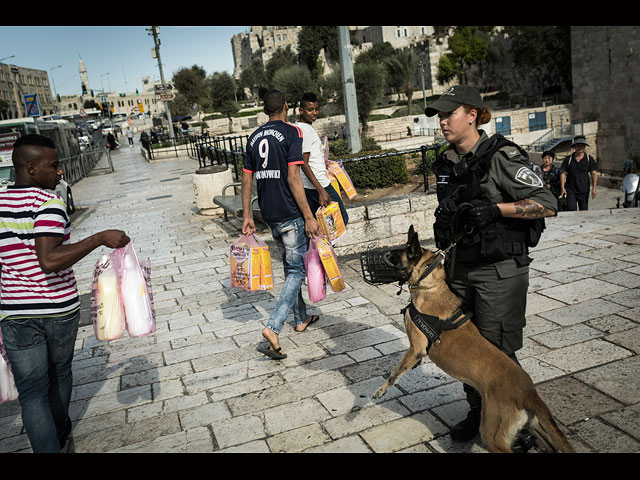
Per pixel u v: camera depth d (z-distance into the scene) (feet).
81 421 11.19
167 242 28.19
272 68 258.57
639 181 33.19
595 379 10.65
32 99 63.93
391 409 10.42
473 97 8.21
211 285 20.21
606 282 15.87
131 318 10.14
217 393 11.87
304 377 12.16
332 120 149.38
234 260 13.76
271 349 12.84
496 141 8.05
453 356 7.96
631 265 17.03
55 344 9.05
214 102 179.42
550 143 121.60
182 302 18.56
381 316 15.37
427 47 206.08
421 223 21.93
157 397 11.99
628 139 118.11
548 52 175.42
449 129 8.30
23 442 10.57
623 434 8.85
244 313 16.89
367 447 9.30
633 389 10.14
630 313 13.52
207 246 26.50
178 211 37.91
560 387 10.50
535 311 14.46
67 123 76.28
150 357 14.24
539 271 17.65
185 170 69.72
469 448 8.96
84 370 13.80
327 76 160.45
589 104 127.65
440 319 8.18
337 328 14.79
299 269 13.43
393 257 8.54
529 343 12.59
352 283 18.45
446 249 8.48
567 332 12.91
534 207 7.62
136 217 37.14
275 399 11.31
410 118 153.79
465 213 8.09
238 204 27.07
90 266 24.95
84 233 32.96
